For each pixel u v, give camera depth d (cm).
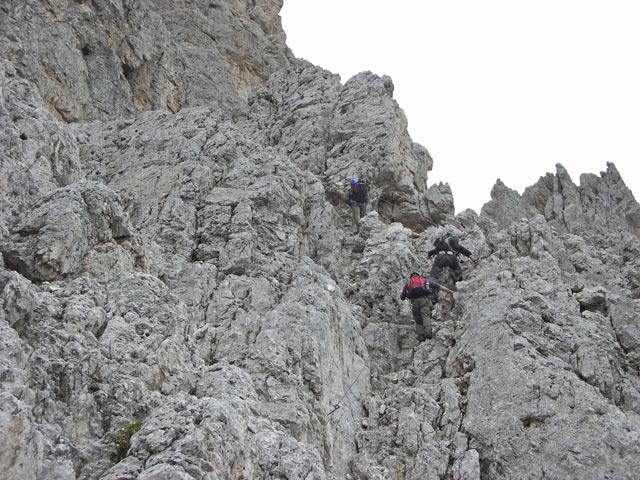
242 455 962
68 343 1066
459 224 2577
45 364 1010
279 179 2077
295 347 1444
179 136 2252
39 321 1082
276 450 1063
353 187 2367
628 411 1469
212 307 1592
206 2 4184
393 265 1975
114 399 1039
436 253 2045
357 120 2775
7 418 798
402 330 1844
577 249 2173
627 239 2675
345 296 1941
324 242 2106
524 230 2162
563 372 1480
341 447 1374
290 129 2859
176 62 3512
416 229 2600
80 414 998
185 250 1789
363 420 1495
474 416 1452
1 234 1288
